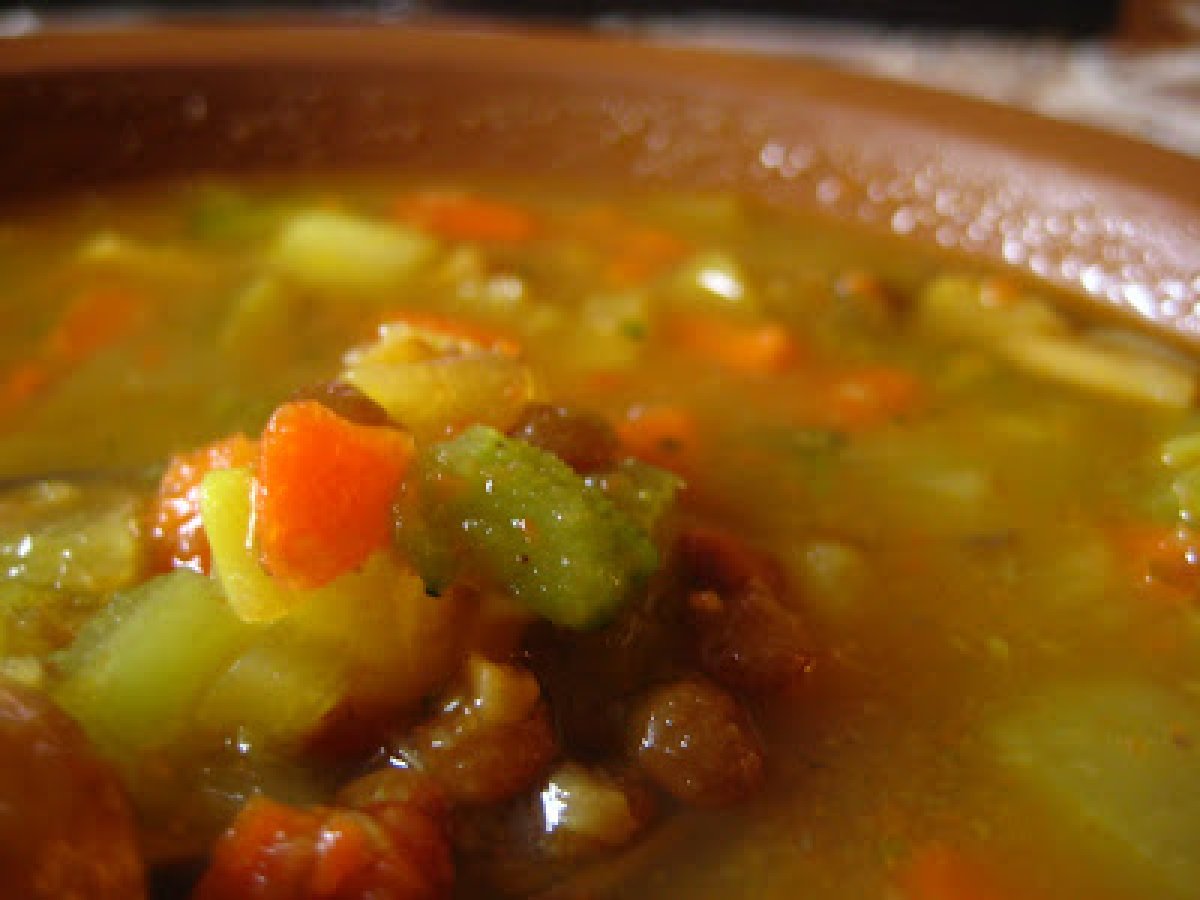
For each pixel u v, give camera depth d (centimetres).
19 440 13
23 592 10
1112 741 10
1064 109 24
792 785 10
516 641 10
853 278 15
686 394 14
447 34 17
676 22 33
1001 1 34
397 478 10
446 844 9
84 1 31
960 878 10
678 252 16
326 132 17
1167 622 11
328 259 16
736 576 11
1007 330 15
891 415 14
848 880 10
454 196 17
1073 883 10
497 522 10
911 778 10
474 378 11
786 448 13
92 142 16
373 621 10
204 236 16
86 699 9
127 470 12
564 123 17
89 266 15
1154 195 14
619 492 11
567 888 9
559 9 35
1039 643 11
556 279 16
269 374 14
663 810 10
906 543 12
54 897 8
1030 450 13
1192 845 10
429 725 10
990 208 15
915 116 16
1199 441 13
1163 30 25
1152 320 14
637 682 10
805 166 16
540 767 10
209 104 16
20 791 8
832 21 35
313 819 9
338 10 33
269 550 9
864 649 11
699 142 17
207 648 10
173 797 9
